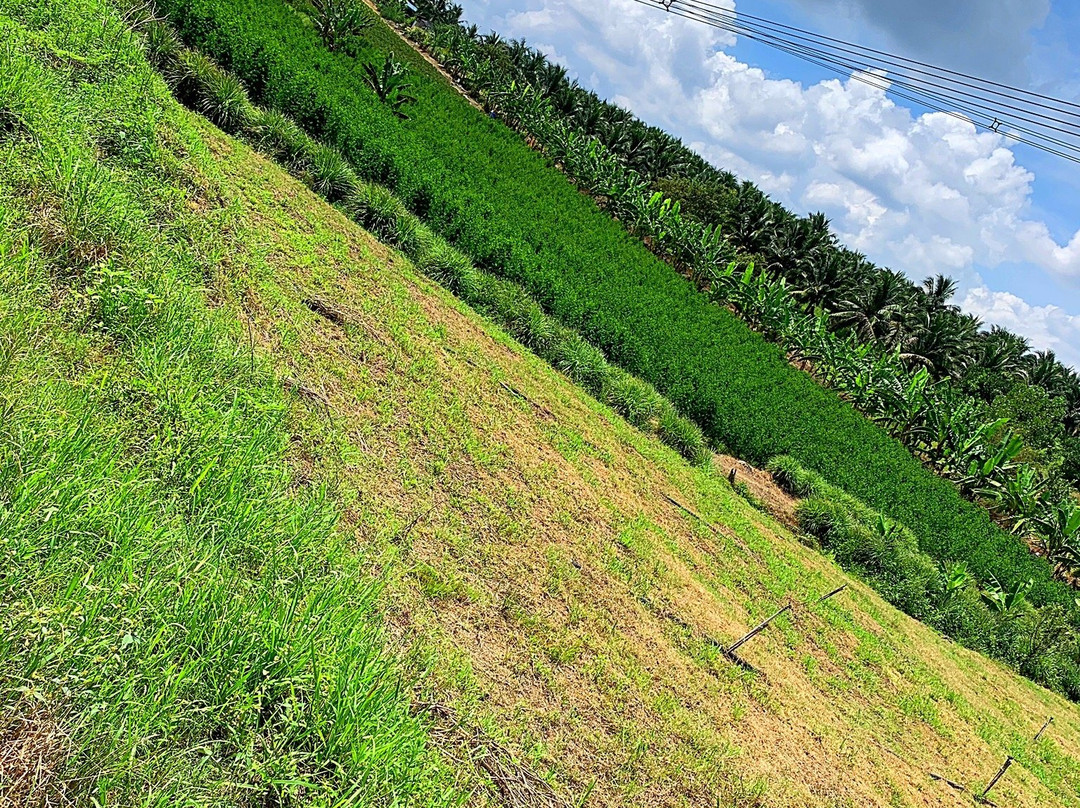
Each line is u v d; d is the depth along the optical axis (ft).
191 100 38.06
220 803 7.99
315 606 10.85
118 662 8.02
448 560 16.74
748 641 24.94
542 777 12.42
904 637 41.86
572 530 22.95
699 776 15.39
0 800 6.61
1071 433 215.72
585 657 16.96
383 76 91.97
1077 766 38.04
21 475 9.01
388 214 41.83
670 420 51.60
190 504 11.77
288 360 19.39
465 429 23.63
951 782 24.93
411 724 10.43
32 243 14.39
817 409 91.40
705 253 132.36
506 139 133.28
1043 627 65.26
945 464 109.19
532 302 51.26
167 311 15.42
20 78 17.49
